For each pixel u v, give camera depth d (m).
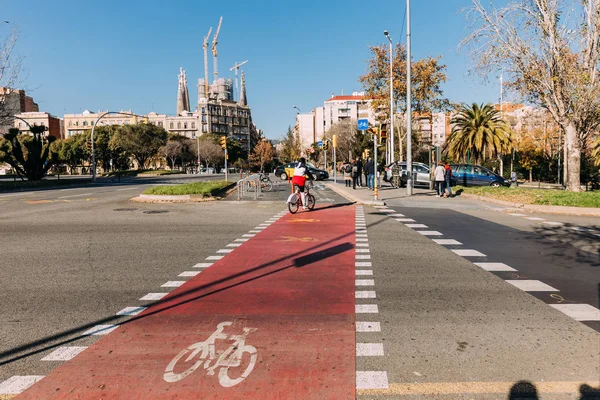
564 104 20.62
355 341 3.95
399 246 8.84
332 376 3.29
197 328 4.30
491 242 9.34
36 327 4.38
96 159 99.31
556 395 3.04
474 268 6.91
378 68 42.00
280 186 32.09
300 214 14.74
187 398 3.00
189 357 3.64
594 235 10.30
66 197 22.83
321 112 153.00
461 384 3.18
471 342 3.94
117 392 3.09
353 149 66.31
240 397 3.00
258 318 4.58
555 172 49.72
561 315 4.67
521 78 20.95
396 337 4.05
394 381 3.22
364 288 5.74
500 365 3.48
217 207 17.16
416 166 29.45
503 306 4.98
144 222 12.70
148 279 6.27
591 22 19.59
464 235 10.29
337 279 6.22
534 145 51.19
